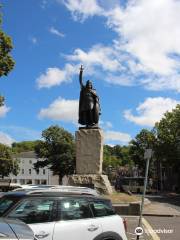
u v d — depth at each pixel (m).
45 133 101.56
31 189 10.05
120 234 10.27
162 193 84.31
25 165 141.88
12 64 30.75
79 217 9.89
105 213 10.30
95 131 30.83
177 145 88.56
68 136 102.19
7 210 9.37
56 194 9.86
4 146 108.50
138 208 25.34
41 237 9.31
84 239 9.77
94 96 31.38
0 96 30.86
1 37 30.28
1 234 5.93
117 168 149.50
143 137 108.19
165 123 89.81
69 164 100.06
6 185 40.41
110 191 30.34
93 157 30.62
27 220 9.36
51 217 9.59
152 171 113.12
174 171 95.50
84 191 10.31
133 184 82.00
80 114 31.34
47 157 102.50
